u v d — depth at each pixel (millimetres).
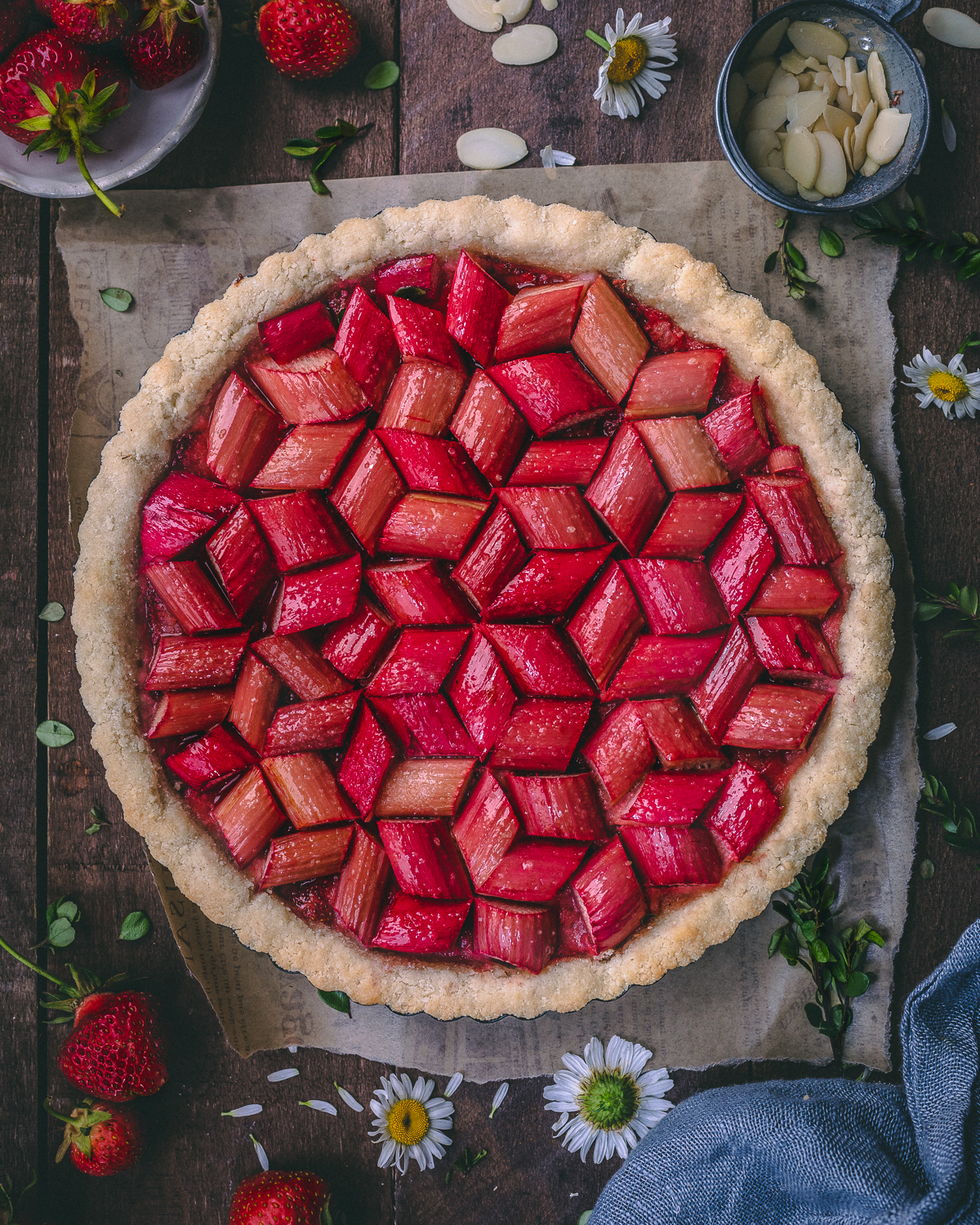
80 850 560
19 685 559
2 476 560
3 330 559
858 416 555
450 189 554
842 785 526
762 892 525
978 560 555
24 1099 562
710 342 531
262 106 557
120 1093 544
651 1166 521
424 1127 557
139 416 527
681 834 517
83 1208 560
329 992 546
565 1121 554
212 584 518
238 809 521
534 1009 524
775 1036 554
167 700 518
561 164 555
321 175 557
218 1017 555
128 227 556
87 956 561
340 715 515
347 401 513
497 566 511
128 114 540
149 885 561
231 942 555
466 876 519
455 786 514
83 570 526
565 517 511
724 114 530
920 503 556
